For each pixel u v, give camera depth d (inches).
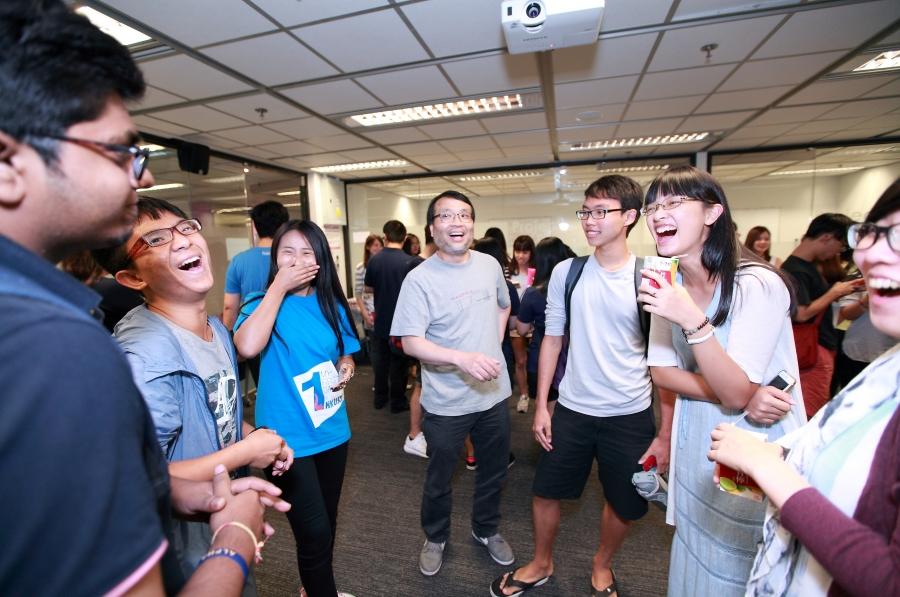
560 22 73.2
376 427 123.3
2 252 13.1
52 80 13.1
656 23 83.5
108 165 15.0
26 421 11.3
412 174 237.3
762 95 125.4
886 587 14.4
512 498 85.0
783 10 79.1
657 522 76.0
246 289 89.7
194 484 25.0
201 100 113.7
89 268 40.2
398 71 101.7
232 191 180.5
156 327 31.8
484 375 52.9
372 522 78.1
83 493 12.1
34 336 12.1
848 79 113.0
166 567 18.1
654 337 40.7
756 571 23.6
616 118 146.2
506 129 155.5
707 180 33.6
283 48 88.1
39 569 11.5
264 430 35.3
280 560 68.7
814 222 86.7
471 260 64.4
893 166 200.5
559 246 94.0
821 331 92.4
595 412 53.2
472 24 81.4
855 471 17.9
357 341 58.2
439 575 64.7
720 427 25.5
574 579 62.9
